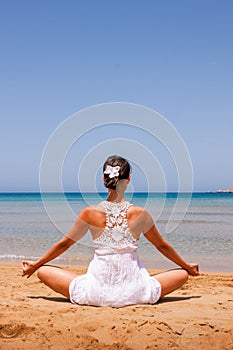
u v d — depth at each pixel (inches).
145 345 126.3
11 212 1145.4
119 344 125.3
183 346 125.7
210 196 2755.9
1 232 626.5
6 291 216.7
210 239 541.0
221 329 138.6
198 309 170.7
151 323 143.1
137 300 171.8
